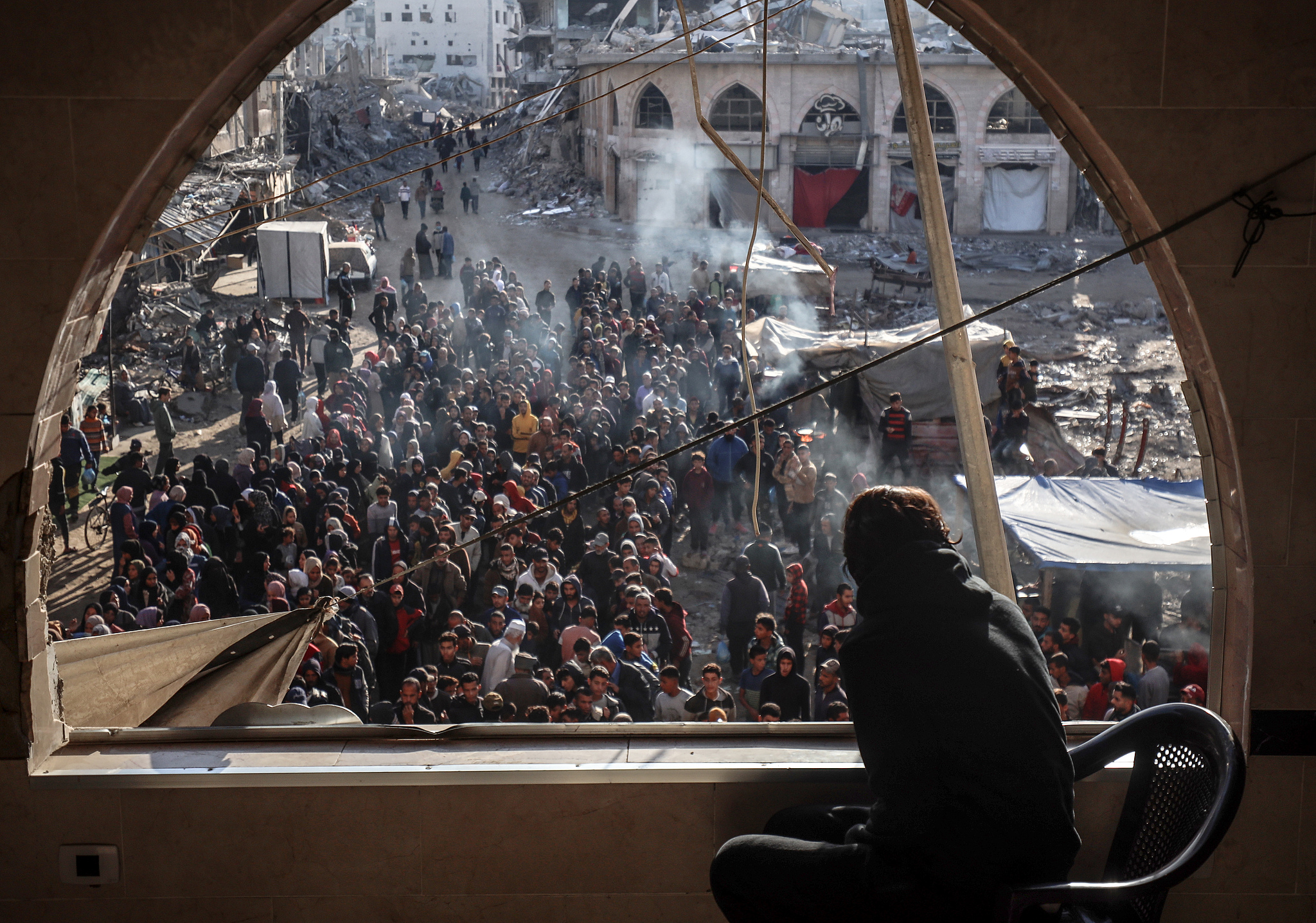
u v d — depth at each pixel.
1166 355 26.56
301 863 3.72
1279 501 3.69
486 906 3.75
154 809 3.70
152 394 22.34
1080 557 11.44
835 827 3.32
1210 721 2.95
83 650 4.95
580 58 45.03
